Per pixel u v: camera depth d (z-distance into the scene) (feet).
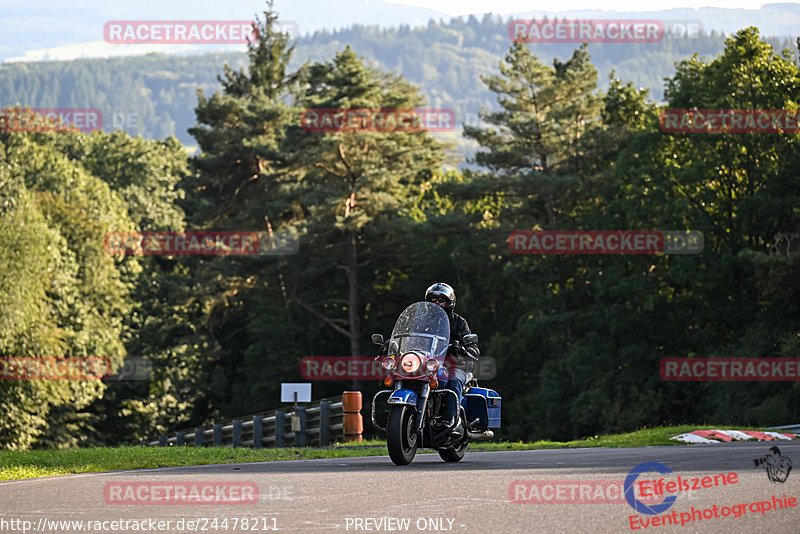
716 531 59.00
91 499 77.15
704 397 420.36
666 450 129.08
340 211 536.01
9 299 404.57
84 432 532.32
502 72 546.26
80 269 489.26
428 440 111.86
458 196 537.65
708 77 457.27
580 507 68.90
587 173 523.70
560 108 514.68
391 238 558.56
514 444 163.84
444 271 576.61
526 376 532.32
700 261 440.45
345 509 69.72
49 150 602.85
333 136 522.88
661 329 468.34
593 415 451.53
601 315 469.98
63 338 440.45
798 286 399.03
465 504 71.41
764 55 442.09
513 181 507.30
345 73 563.48
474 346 114.32
